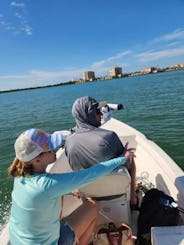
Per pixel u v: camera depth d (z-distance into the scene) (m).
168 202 2.68
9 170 2.09
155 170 3.85
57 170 3.68
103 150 2.59
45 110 28.36
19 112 30.09
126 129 5.31
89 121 2.67
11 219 2.14
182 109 15.47
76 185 2.10
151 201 2.74
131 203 2.94
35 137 2.00
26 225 2.02
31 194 1.97
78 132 2.69
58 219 2.12
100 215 2.74
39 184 1.98
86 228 2.44
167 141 9.01
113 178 2.50
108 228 2.60
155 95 27.22
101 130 2.67
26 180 2.02
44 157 2.04
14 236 2.10
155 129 11.12
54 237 2.11
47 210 2.01
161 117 13.81
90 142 2.62
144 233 2.60
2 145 12.62
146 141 4.62
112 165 2.28
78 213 2.43
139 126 12.27
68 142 2.74
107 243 2.51
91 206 2.47
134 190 2.87
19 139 2.02
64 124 17.73
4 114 29.94
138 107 19.06
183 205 2.88
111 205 2.68
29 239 2.04
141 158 4.37
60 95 57.56
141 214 2.73
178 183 3.08
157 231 2.18
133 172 2.78
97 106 2.72
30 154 1.98
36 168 2.04
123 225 2.60
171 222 2.57
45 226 2.04
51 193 1.99
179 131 10.14
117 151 2.67
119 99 27.45
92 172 2.17
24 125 19.22
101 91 46.62
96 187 2.58
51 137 2.07
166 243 2.05
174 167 3.53
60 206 2.12
